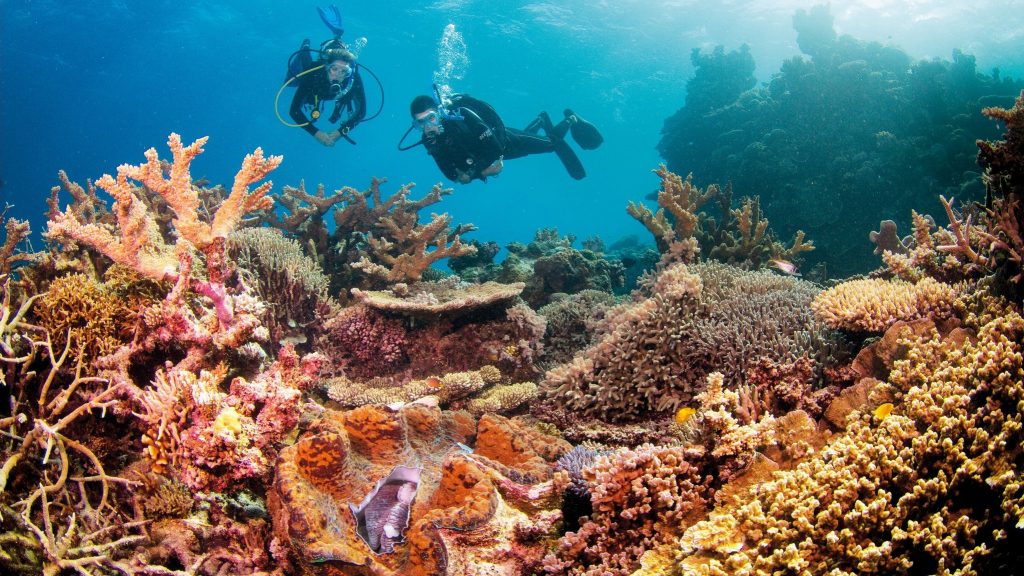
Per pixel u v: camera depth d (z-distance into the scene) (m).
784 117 12.41
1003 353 2.40
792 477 2.28
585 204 118.06
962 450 2.24
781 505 2.18
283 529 2.54
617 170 96.06
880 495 2.07
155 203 6.73
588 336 6.31
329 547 2.17
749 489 2.42
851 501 2.14
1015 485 1.94
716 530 2.17
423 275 8.16
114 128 72.62
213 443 2.59
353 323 5.40
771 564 1.99
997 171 3.38
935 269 4.05
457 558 2.44
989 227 3.78
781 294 4.74
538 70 46.03
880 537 2.09
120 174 2.92
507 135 11.12
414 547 2.27
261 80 57.09
